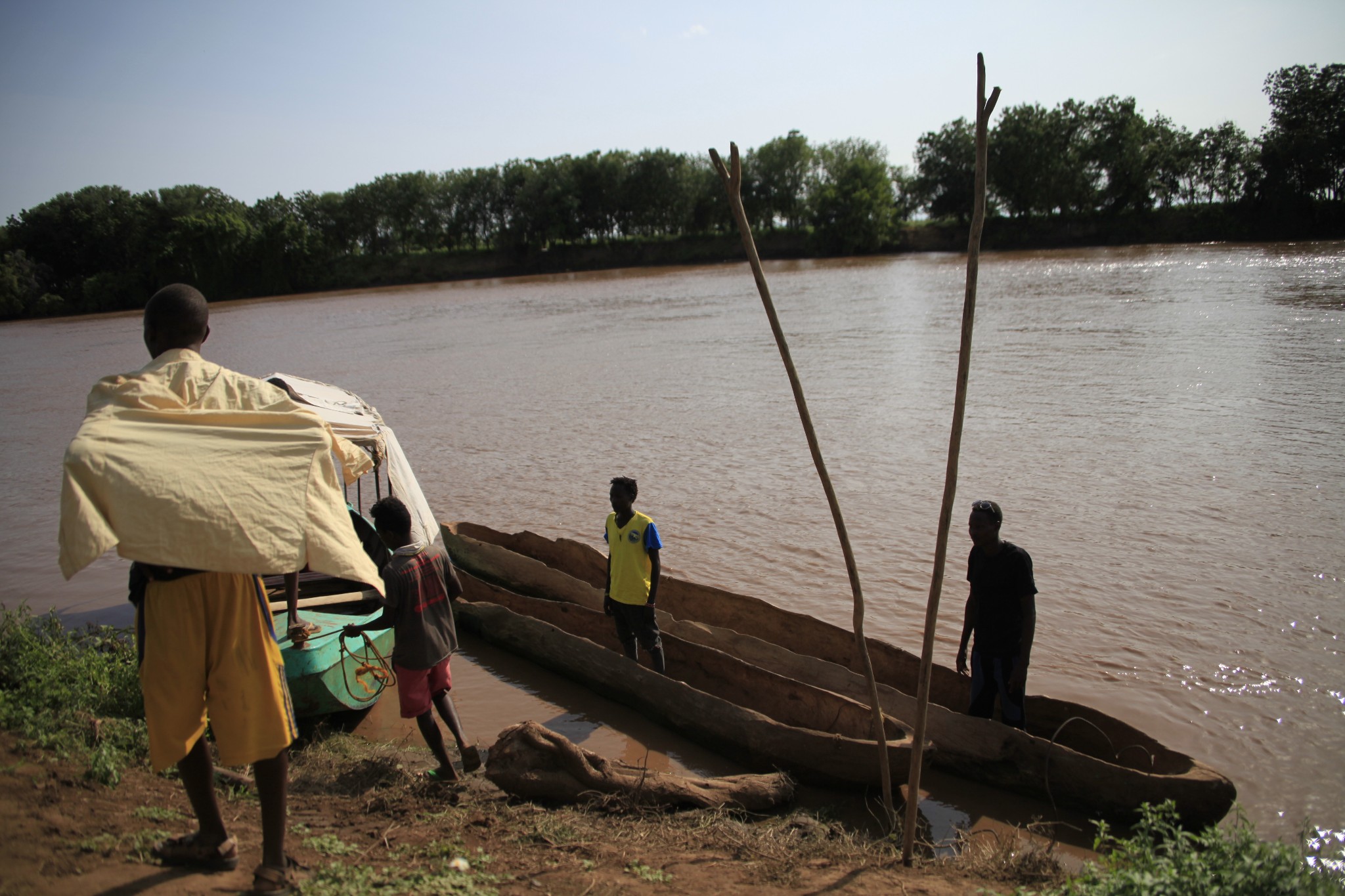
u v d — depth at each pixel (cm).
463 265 10019
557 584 984
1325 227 7406
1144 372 1964
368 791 538
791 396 2023
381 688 730
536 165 10612
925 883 428
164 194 9350
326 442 329
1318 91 7356
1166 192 8569
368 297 7844
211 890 329
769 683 696
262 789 335
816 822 524
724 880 417
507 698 770
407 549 583
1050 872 443
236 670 316
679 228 10650
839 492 1269
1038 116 8806
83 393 2936
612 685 746
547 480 1457
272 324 5494
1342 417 1438
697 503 1268
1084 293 3872
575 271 9988
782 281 6384
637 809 518
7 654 604
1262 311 2788
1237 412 1534
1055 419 1599
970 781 595
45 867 330
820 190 9956
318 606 785
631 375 2525
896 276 5947
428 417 2105
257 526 298
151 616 308
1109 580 903
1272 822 537
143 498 283
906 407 1814
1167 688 698
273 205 10062
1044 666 744
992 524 602
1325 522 1006
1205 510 1076
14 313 8088
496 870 408
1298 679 697
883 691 667
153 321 335
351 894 345
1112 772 532
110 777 430
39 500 1534
